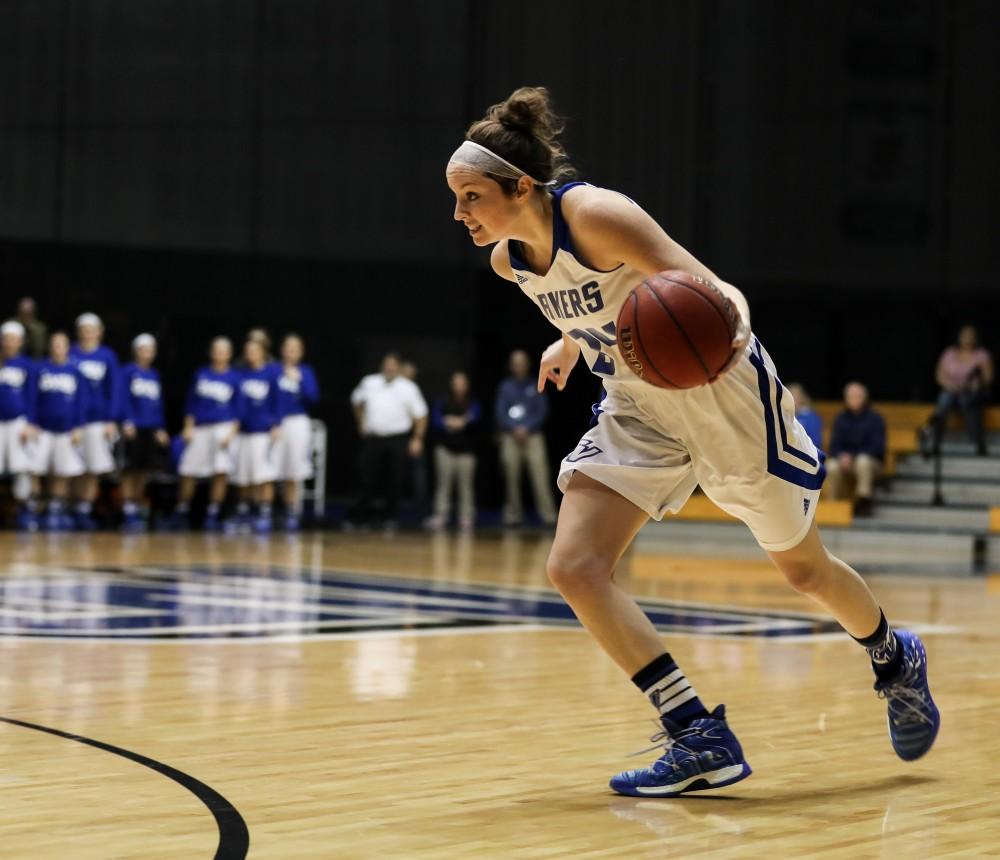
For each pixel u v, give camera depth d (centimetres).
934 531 1822
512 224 395
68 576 1153
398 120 2344
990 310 2341
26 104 2355
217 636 792
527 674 663
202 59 2369
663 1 2319
